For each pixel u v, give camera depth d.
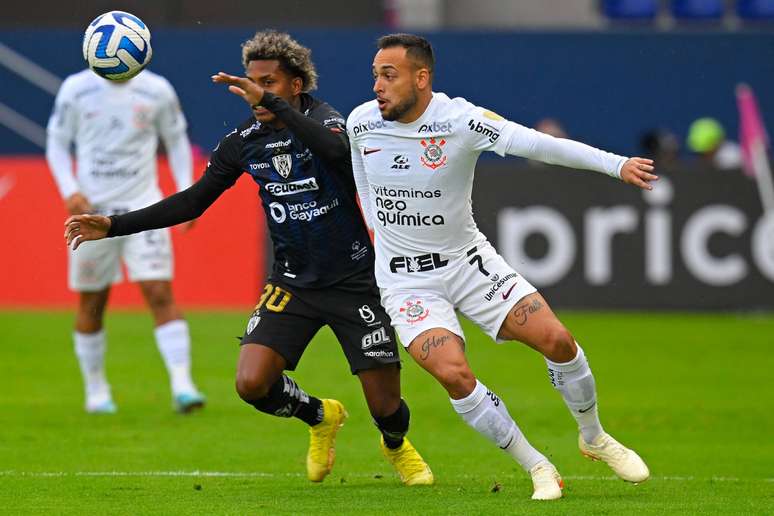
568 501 24.05
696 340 54.59
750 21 81.75
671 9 82.19
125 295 63.44
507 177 61.84
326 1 77.38
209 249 62.12
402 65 23.38
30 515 23.12
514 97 75.00
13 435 34.06
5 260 62.94
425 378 45.62
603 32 74.88
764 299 61.72
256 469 29.47
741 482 27.48
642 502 24.02
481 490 25.83
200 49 73.19
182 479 27.69
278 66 25.30
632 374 46.41
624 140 75.44
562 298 61.84
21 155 74.19
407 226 24.25
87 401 38.47
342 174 25.47
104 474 28.31
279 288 26.31
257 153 25.56
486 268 24.38
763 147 73.12
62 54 74.25
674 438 34.84
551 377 24.23
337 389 42.56
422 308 24.14
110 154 38.19
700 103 75.38
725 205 61.66
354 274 26.12
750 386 44.06
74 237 25.16
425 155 23.78
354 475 28.78
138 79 38.16
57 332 55.25
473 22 83.19
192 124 73.50
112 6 76.44
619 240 61.66
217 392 42.06
